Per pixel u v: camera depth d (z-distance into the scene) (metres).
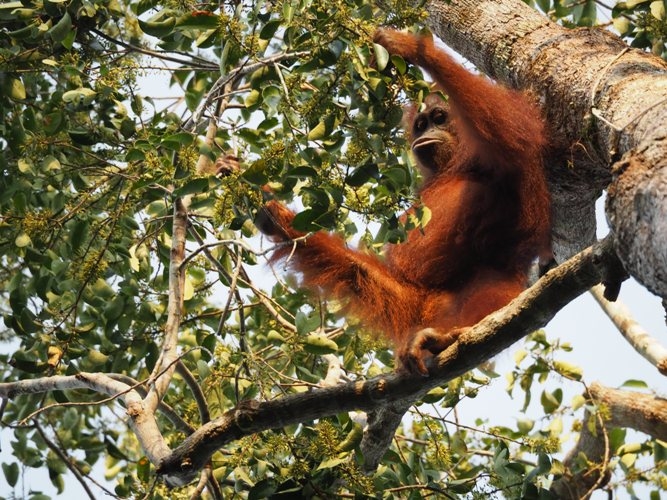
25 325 10.46
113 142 9.78
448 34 10.29
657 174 5.72
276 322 10.96
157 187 9.34
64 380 8.89
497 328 7.75
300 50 8.38
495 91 9.50
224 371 9.17
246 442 8.87
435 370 7.97
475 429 10.39
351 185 8.19
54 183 10.38
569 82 8.55
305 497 8.55
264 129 9.21
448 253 11.27
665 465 12.30
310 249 11.05
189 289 10.40
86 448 12.39
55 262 10.08
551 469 10.02
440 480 10.18
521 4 9.89
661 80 7.23
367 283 11.13
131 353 11.21
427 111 12.41
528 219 10.20
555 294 7.43
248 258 10.84
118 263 10.87
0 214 11.16
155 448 8.02
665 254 5.36
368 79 8.09
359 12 8.86
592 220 10.34
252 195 8.19
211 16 8.32
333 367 10.19
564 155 9.16
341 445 8.72
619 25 11.05
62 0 9.76
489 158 10.17
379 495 9.30
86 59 10.55
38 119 10.97
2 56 10.42
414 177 9.07
